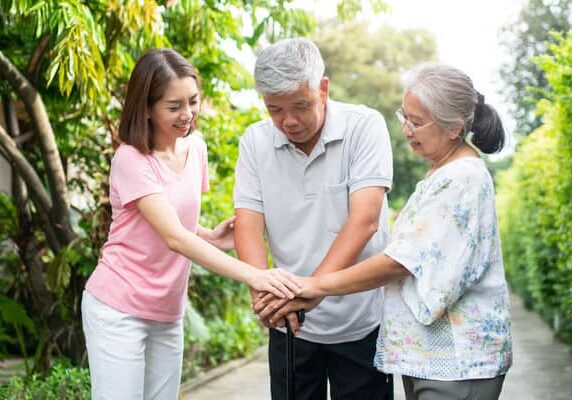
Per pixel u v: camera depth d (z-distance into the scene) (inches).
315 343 108.7
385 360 90.7
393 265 88.2
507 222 530.3
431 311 85.5
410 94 87.7
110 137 202.2
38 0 138.1
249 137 108.5
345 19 191.3
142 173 97.3
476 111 89.3
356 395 109.4
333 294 94.1
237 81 223.8
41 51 168.6
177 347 105.4
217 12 192.9
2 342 218.5
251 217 107.7
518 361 273.9
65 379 160.9
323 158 103.9
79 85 143.4
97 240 185.2
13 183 194.1
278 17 191.8
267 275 96.4
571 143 248.2
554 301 312.8
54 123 195.9
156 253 100.0
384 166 103.1
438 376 86.6
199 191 105.4
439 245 86.0
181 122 97.7
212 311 267.7
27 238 193.5
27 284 215.9
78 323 189.8
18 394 152.6
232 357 267.9
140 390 100.4
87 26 139.6
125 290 99.0
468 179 85.9
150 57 96.7
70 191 204.2
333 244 100.5
